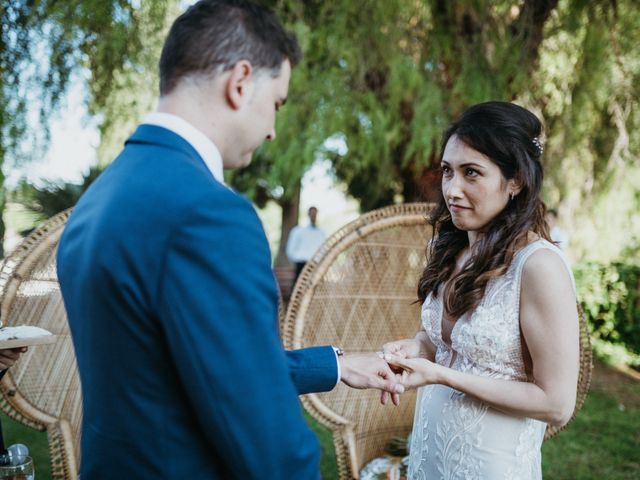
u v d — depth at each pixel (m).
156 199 0.87
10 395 1.95
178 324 0.83
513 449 1.46
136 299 0.85
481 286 1.44
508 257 1.42
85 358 0.95
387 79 5.06
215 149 0.98
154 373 0.89
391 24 4.79
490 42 4.81
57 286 2.10
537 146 1.45
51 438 2.02
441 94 4.98
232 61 0.95
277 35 1.00
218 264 0.84
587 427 4.24
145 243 0.85
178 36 0.97
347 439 2.20
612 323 6.56
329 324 2.29
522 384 1.38
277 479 0.86
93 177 8.37
